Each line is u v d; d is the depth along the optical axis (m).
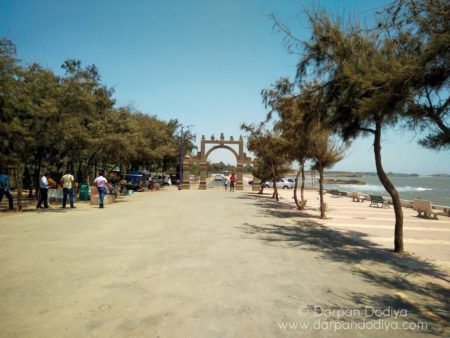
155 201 22.75
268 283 5.88
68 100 17.53
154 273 6.21
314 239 10.62
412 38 8.05
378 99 7.46
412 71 6.58
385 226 14.53
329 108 10.67
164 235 10.06
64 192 17.11
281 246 9.23
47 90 17.34
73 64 19.05
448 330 4.32
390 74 7.10
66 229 10.79
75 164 34.84
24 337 3.72
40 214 14.50
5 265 6.57
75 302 4.74
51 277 5.84
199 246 8.69
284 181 52.06
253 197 30.27
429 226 14.93
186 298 5.00
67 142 20.44
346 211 21.00
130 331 3.91
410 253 9.15
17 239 9.12
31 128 16.42
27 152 17.50
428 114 7.41
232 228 11.94
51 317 4.25
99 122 21.81
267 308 4.76
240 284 5.75
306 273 6.68
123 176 39.16
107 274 6.07
